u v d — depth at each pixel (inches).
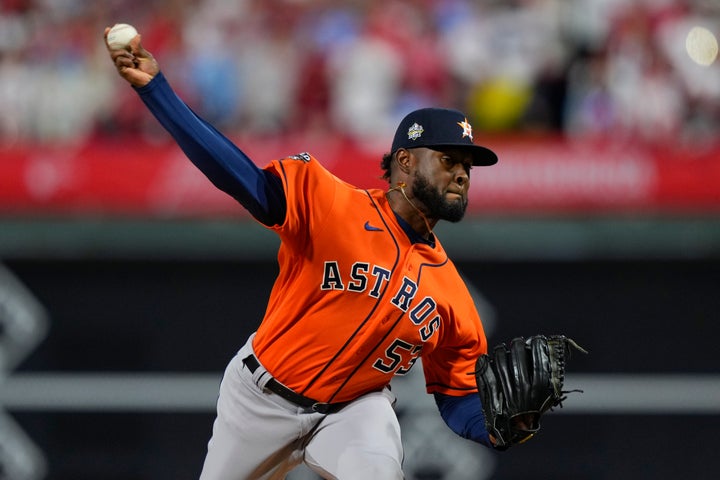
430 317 571.2
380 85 1285.7
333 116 1288.1
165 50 1328.7
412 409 1176.2
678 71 1288.1
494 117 1288.1
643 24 1301.7
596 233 1175.0
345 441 571.5
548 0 1337.4
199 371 1194.0
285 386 575.5
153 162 1176.2
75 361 1203.9
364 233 556.7
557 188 1160.2
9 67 1321.4
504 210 1163.9
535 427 576.7
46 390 1200.8
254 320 1190.9
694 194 1154.0
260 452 589.9
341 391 577.3
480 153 571.8
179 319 1197.7
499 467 1182.3
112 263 1198.9
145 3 1395.2
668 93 1279.5
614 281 1184.8
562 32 1320.1
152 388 1197.1
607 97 1275.8
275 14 1337.4
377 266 555.5
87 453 1199.6
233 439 591.8
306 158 559.2
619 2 1312.7
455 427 613.6
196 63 1311.5
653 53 1291.8
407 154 569.3
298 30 1334.9
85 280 1200.8
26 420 1200.8
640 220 1172.5
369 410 583.2
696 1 1326.3
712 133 1273.4
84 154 1180.5
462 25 1331.2
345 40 1310.3
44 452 1198.3
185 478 1191.6
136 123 1290.6
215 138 516.7
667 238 1172.5
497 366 571.8
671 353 1184.2
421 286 567.5
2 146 1209.4
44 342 1202.6
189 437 1195.3
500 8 1347.2
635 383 1183.6
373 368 575.5
